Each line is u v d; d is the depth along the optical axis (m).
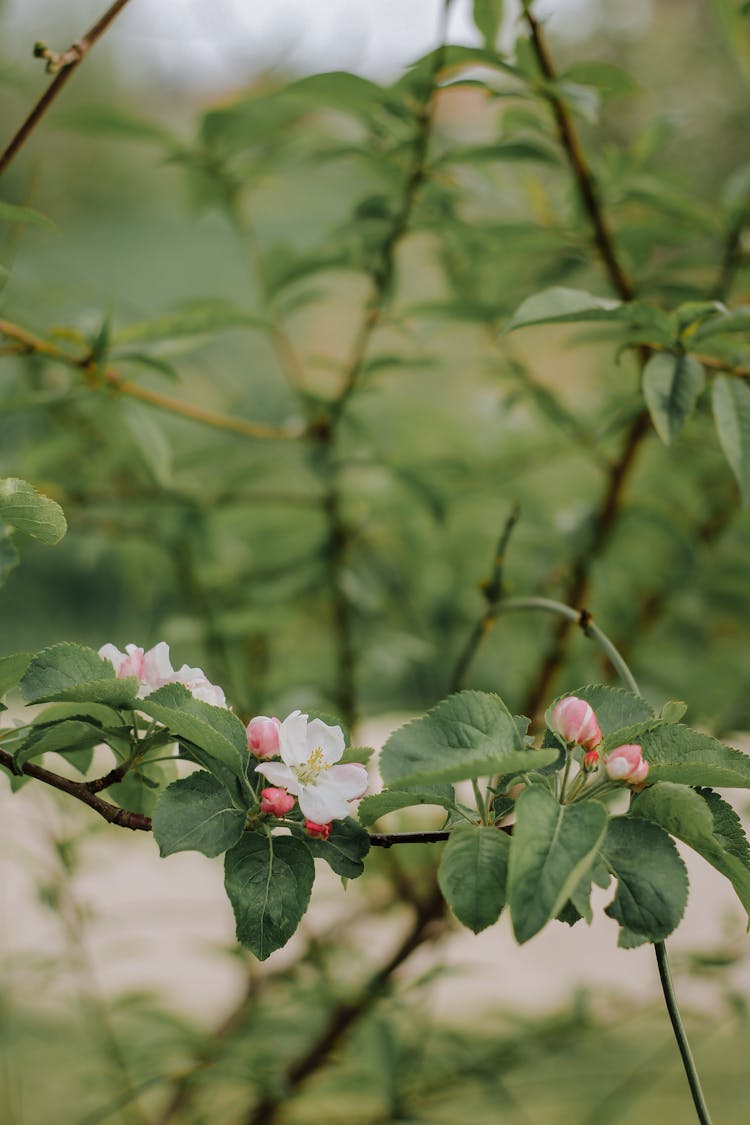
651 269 1.42
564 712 0.87
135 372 1.26
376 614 1.85
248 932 0.85
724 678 1.69
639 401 1.27
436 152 1.39
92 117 1.31
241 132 1.32
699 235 1.36
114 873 2.29
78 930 1.58
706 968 1.45
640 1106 1.87
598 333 1.29
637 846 0.84
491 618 1.18
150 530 1.69
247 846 0.86
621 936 0.83
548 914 0.79
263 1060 1.46
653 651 1.75
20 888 1.98
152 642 1.69
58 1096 1.67
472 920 0.83
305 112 1.27
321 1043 1.46
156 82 1.61
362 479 1.76
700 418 1.32
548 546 1.72
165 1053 1.50
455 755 0.84
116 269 4.09
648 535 1.76
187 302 1.39
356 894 1.75
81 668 0.89
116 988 1.98
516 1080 1.62
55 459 1.60
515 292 1.50
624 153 1.35
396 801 0.85
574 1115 1.73
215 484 1.79
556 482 2.02
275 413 1.81
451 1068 1.53
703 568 1.73
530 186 1.50
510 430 1.91
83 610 3.38
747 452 1.06
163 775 0.95
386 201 1.31
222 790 0.87
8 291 1.46
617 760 0.85
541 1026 1.60
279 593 1.65
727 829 0.88
